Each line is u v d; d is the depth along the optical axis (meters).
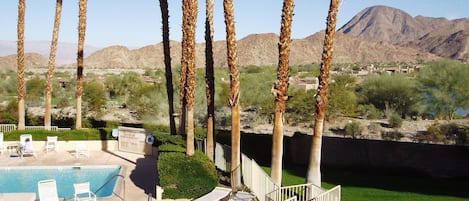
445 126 36.22
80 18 23.89
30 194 12.59
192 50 14.94
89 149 22.14
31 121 28.67
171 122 20.41
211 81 16.27
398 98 43.28
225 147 17.08
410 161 19.72
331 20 13.06
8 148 21.30
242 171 15.44
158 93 41.06
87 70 138.12
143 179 16.11
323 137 21.67
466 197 14.90
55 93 58.25
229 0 13.34
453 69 40.75
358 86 47.88
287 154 21.91
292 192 14.16
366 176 18.80
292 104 41.53
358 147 20.86
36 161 19.14
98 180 17.02
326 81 13.30
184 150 16.92
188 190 13.05
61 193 15.21
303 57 176.75
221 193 12.62
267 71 55.06
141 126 27.08
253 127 40.88
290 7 13.04
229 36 13.52
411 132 37.75
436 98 41.31
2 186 15.95
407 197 14.78
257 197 13.27
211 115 16.33
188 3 14.81
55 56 24.19
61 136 21.92
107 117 43.75
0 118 28.41
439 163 19.08
